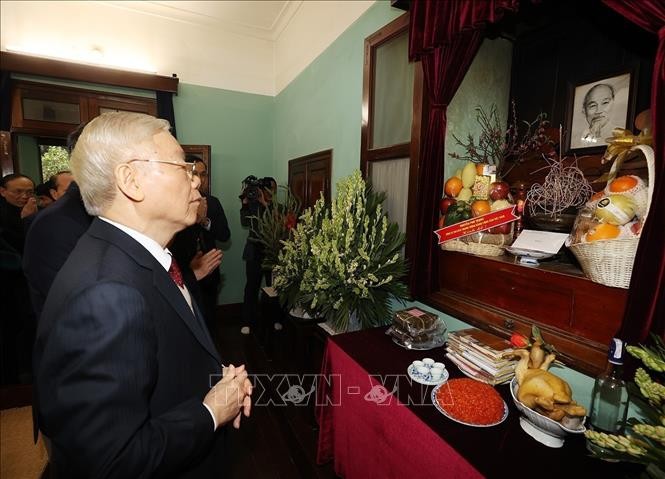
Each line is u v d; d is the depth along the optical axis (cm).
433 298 157
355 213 170
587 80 137
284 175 362
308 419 198
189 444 64
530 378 92
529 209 133
